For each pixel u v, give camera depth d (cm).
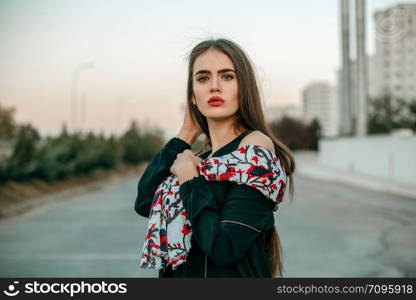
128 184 3722
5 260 857
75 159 3641
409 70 9369
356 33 3362
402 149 2872
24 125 2767
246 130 194
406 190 2303
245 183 171
